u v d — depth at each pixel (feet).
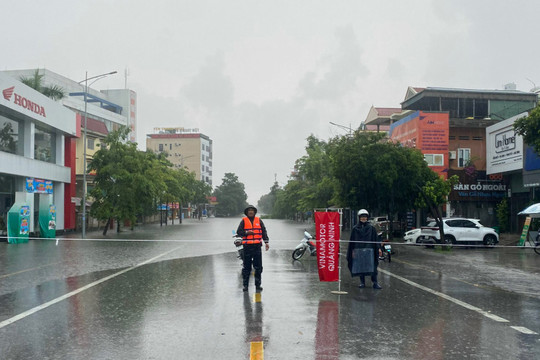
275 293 33.83
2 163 92.07
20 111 97.04
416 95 130.11
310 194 164.86
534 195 92.73
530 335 22.59
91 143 166.09
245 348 20.18
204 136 457.68
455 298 32.45
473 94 126.62
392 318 25.95
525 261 60.03
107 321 25.09
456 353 19.65
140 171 125.39
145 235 120.37
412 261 59.77
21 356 19.13
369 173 91.97
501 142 103.35
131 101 310.24
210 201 470.39
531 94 126.62
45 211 103.50
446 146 111.04
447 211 110.32
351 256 36.76
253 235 34.55
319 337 21.95
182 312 27.30
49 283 38.42
